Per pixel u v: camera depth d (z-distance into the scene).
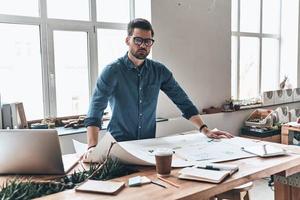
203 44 4.29
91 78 3.69
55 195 1.22
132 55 2.00
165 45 3.87
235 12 5.03
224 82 4.60
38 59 3.37
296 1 5.63
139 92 2.11
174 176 1.39
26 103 3.34
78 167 1.58
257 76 5.49
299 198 1.81
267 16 5.61
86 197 1.19
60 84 3.52
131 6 3.92
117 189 1.23
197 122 2.22
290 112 4.82
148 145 1.87
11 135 1.47
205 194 1.23
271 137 4.40
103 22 3.73
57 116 3.51
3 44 3.17
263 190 3.59
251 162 1.55
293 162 1.59
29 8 3.28
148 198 1.16
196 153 1.70
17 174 1.52
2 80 3.20
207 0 4.28
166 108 3.91
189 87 4.16
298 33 5.68
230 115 4.52
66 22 3.47
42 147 1.46
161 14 3.80
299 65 5.75
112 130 2.13
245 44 5.26
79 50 3.61
